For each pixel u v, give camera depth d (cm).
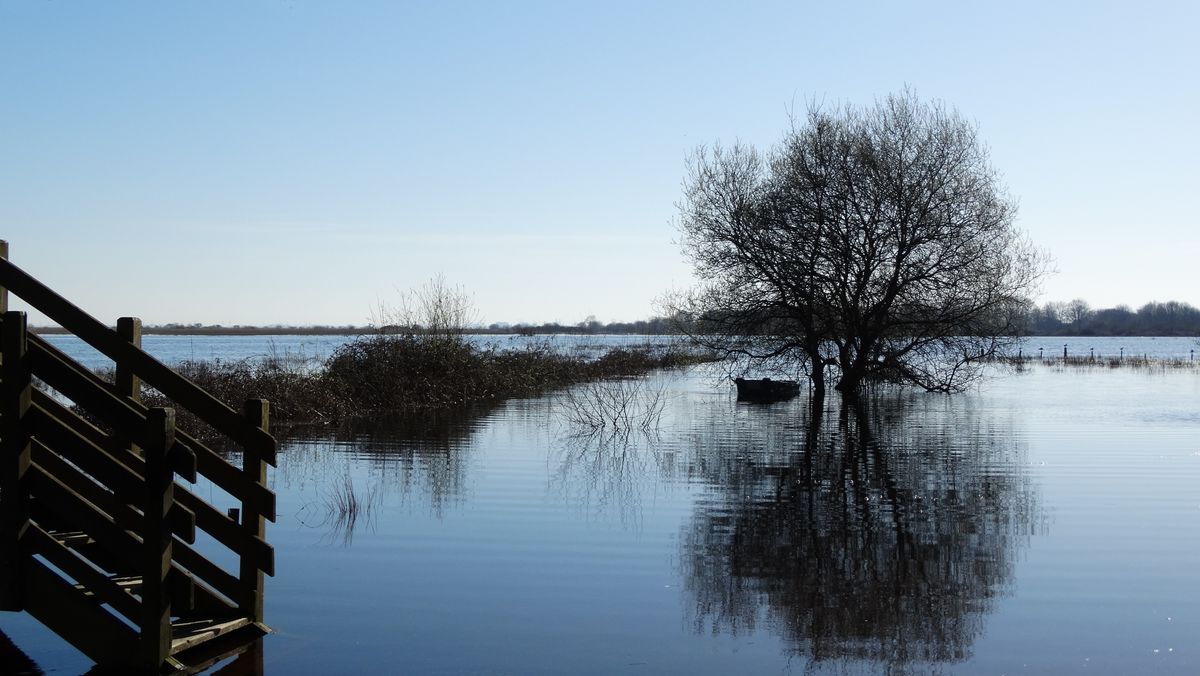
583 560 1073
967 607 902
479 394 3509
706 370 5031
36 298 712
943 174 3491
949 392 3694
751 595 940
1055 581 997
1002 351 3759
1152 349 12244
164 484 674
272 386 2545
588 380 4716
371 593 934
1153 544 1164
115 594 687
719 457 1964
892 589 964
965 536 1209
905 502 1450
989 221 3472
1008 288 3538
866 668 743
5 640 791
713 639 806
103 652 682
